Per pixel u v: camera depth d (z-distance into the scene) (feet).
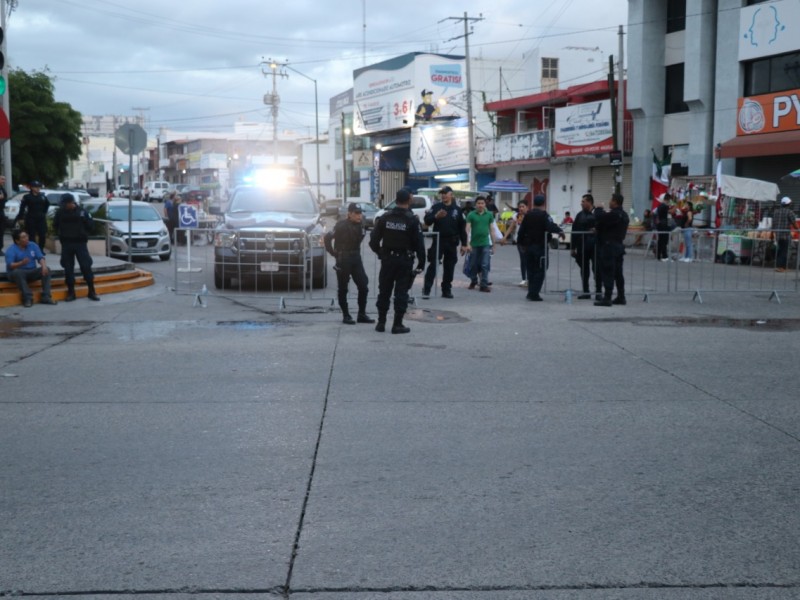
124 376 27.78
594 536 14.94
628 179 117.19
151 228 73.92
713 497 16.92
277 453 19.66
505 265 74.69
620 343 34.58
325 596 12.70
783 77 87.97
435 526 15.37
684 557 14.11
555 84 161.17
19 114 133.18
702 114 98.89
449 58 174.09
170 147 341.21
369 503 16.48
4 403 24.16
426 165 165.58
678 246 51.67
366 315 40.75
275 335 36.29
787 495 17.06
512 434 21.27
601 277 48.47
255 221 51.85
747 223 82.58
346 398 24.93
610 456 19.53
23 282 44.47
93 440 20.63
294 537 14.87
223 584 13.07
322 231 52.65
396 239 36.14
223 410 23.48
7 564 13.76
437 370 28.99
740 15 91.61
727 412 23.53
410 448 20.07
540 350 32.91
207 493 17.02
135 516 15.81
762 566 13.78
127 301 47.26
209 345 33.76
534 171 138.10
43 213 56.29
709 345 34.22
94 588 12.94
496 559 13.98
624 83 119.85
